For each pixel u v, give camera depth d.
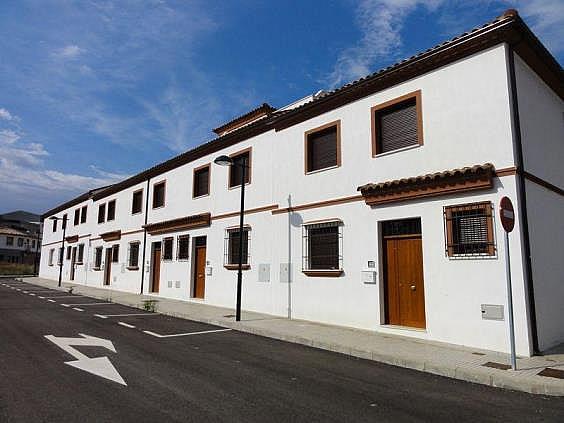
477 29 8.43
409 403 5.17
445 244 8.58
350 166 10.84
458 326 8.21
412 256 9.48
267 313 12.75
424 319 9.10
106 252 24.69
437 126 9.12
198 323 11.52
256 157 14.24
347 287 10.47
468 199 8.37
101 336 9.09
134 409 4.64
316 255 11.61
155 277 19.69
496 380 6.01
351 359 7.53
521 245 7.61
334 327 10.30
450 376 6.46
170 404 4.84
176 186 18.72
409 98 9.70
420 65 9.46
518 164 7.95
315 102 11.78
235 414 4.58
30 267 43.06
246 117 18.33
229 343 8.76
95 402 4.84
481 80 8.54
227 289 14.69
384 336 9.11
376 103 10.43
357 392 5.56
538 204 8.48
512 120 8.06
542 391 5.64
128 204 22.62
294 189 12.42
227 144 15.75
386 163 10.00
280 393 5.39
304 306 11.55
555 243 8.98
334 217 11.02
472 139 8.53
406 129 9.88
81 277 27.70
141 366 6.57
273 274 12.76
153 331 9.99
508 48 8.32
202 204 16.69
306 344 8.74
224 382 5.81
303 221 11.94
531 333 7.44
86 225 28.20
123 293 20.41
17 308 13.83
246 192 14.42
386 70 9.97
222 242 15.25
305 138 12.29
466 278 8.20
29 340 8.39
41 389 5.28
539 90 9.42
